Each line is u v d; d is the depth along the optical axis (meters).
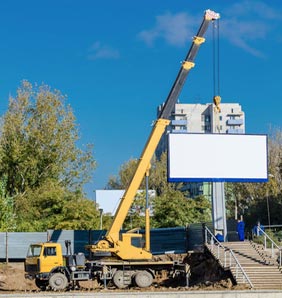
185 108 169.75
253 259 37.53
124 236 38.75
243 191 79.44
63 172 72.44
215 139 42.75
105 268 37.56
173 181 42.16
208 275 38.12
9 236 49.41
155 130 40.00
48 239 48.69
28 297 28.58
